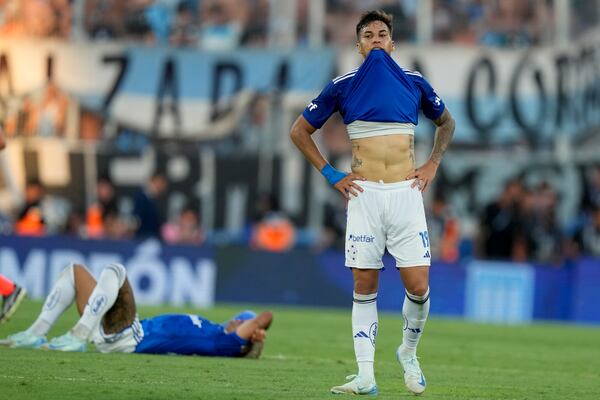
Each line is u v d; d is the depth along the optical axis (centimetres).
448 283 7269
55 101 8138
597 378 3509
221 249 6994
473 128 8275
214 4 8206
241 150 8181
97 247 6825
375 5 8206
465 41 8288
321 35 8194
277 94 8181
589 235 8019
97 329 3247
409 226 2566
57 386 2461
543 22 8319
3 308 3403
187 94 8194
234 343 3366
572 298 7312
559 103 8312
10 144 8069
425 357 4066
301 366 3316
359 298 2627
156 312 5566
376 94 2577
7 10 8125
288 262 7075
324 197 8106
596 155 8288
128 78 8188
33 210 7438
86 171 8119
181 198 8156
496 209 7825
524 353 4541
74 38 8181
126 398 2338
